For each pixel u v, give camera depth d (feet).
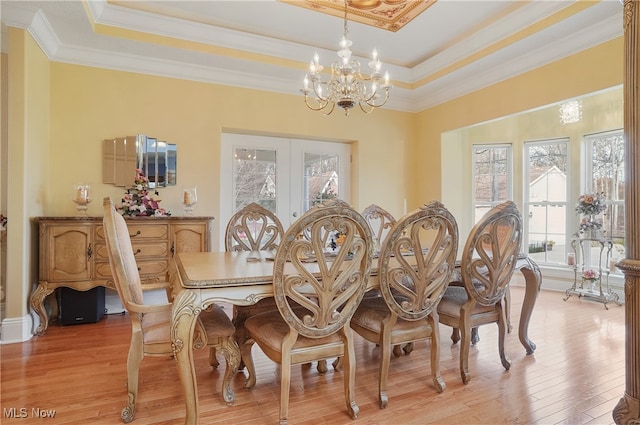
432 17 10.89
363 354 8.56
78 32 10.16
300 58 12.76
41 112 10.28
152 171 12.01
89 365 7.71
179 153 12.48
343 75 8.59
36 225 9.96
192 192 12.01
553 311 11.98
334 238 9.27
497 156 17.29
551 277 15.71
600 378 7.15
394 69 14.34
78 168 11.21
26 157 9.25
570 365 7.77
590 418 5.77
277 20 11.07
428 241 16.05
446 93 14.89
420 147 16.55
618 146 14.37
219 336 6.05
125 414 5.61
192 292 5.24
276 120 13.99
